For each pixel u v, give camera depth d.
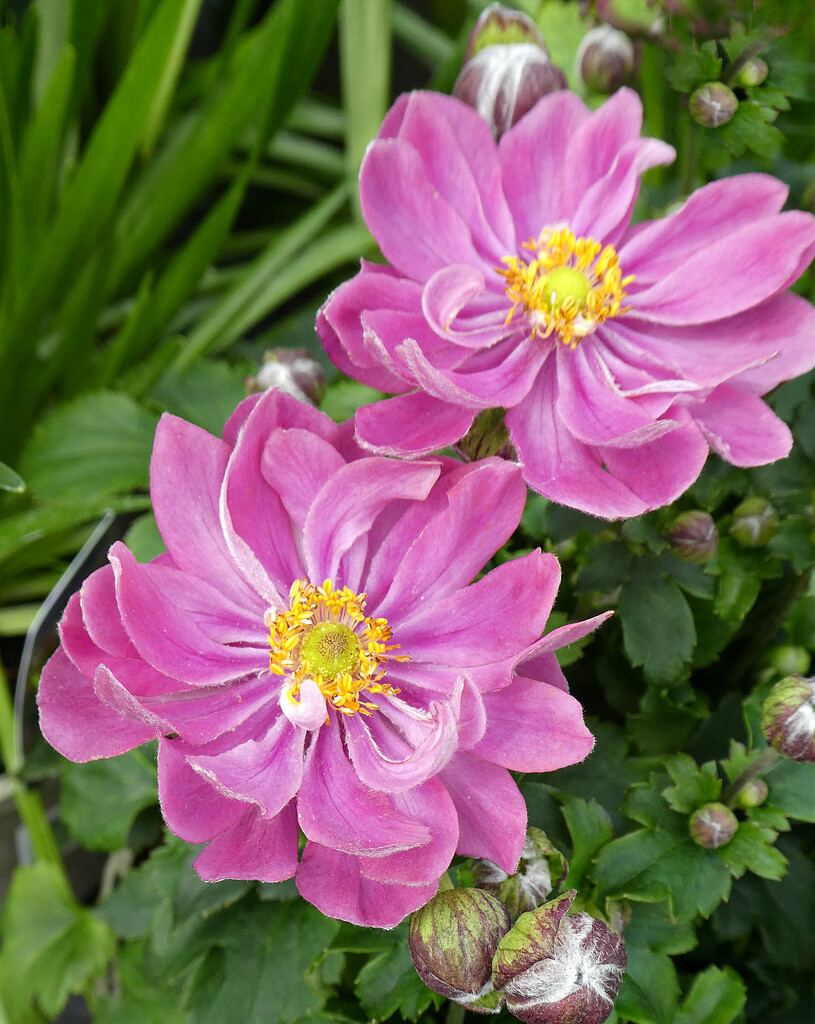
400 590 0.30
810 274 0.34
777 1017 0.35
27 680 0.38
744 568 0.35
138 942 0.38
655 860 0.33
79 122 0.52
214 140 0.43
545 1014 0.29
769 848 0.33
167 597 0.30
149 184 0.48
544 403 0.32
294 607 0.30
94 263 0.45
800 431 0.35
